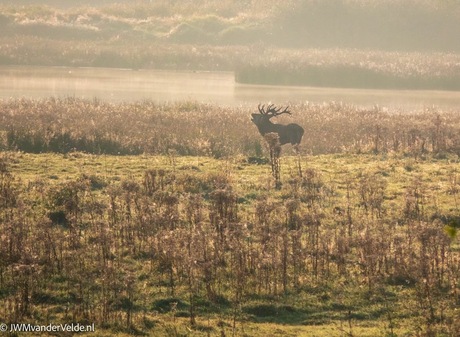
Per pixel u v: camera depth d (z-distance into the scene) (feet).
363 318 168.04
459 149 324.80
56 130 316.60
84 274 177.78
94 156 296.10
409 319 167.12
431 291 177.58
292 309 169.78
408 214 224.74
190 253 184.55
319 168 286.05
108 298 167.73
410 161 299.99
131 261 188.14
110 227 207.62
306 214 211.20
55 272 178.50
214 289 174.81
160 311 166.30
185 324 159.84
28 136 308.81
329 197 245.04
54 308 163.53
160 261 186.39
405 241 204.74
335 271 187.83
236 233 194.08
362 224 215.31
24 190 237.04
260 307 168.96
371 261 187.01
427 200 244.22
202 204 224.12
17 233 189.47
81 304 165.17
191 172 267.18
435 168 290.97
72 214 208.23
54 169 270.05
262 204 212.43
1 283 172.55
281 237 195.72
